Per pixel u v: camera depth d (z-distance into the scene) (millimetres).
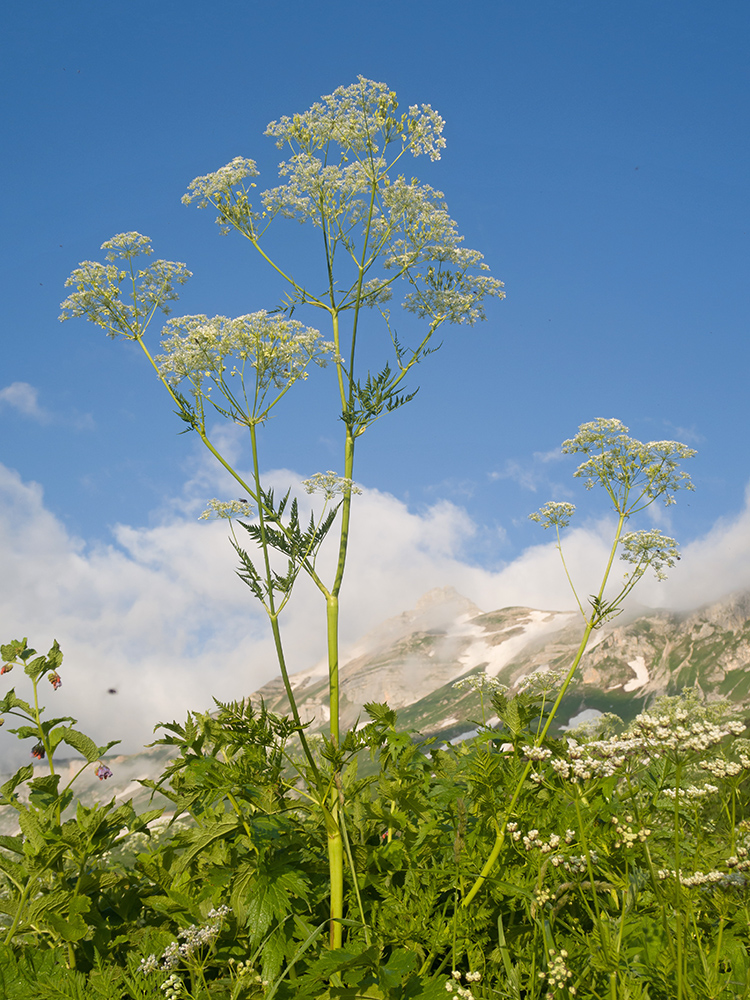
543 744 1075
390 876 1129
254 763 1086
